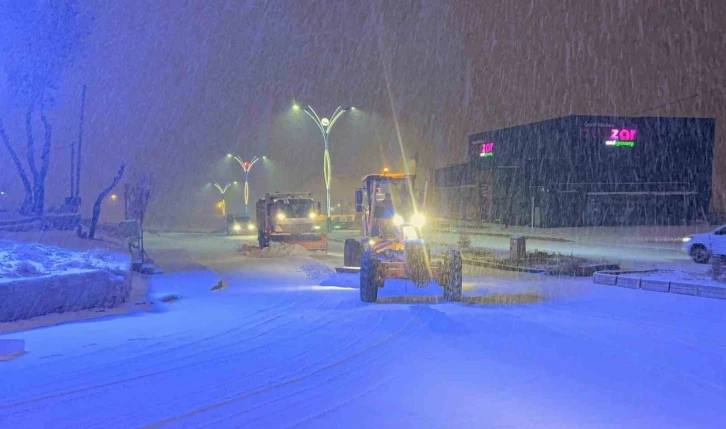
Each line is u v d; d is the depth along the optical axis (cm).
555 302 1320
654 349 855
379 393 652
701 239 2316
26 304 1071
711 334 962
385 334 966
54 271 1192
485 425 555
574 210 5044
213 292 1521
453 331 983
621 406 610
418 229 1466
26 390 659
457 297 1342
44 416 577
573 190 5038
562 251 2898
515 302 1323
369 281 1320
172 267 2100
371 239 1591
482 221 5988
